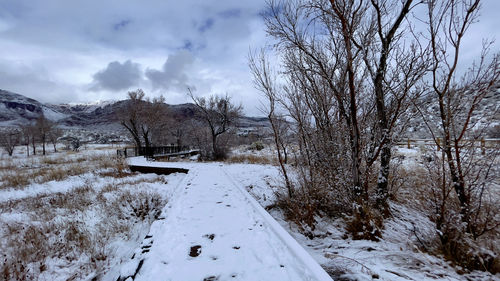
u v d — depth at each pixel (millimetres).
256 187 8797
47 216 6320
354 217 4551
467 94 3822
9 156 34812
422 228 4484
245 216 4645
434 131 4172
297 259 2932
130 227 5707
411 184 6008
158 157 22375
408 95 4449
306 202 5180
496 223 3650
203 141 23250
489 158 3609
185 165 14227
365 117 5355
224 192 6727
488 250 3350
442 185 4043
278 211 6285
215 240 3545
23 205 7727
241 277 2604
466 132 3873
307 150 5840
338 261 3561
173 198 6211
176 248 3285
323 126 5789
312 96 5832
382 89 5070
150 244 3471
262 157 18438
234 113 23844
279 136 6387
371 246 3980
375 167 5797
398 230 4539
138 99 27828
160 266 2832
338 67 5473
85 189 9039
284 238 3426
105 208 6547
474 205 3754
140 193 7227
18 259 4145
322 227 4961
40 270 4023
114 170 13797
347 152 5340
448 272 3223
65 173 13242
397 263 3416
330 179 5422
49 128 41781
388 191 5359
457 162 3828
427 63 4066
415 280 2980
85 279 3924
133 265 2848
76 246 4785
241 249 3256
